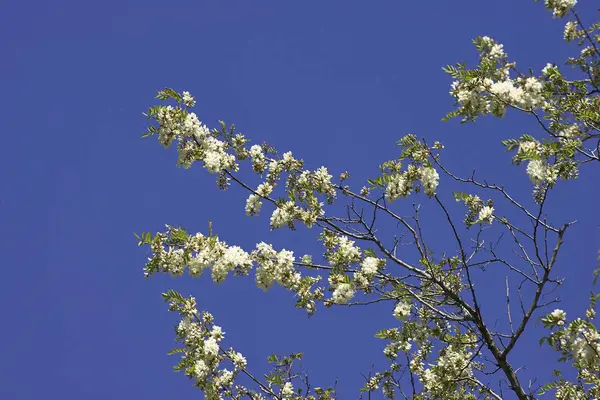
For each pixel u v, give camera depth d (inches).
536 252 275.7
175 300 306.0
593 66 326.3
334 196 297.4
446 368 300.0
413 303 307.1
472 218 301.3
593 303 255.0
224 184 305.0
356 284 282.0
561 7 305.9
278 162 302.4
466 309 287.1
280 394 298.4
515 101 271.4
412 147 290.5
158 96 298.2
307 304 283.7
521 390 278.1
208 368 293.0
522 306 276.8
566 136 280.1
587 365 249.8
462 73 273.9
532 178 268.2
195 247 278.7
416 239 289.0
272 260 286.7
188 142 302.0
